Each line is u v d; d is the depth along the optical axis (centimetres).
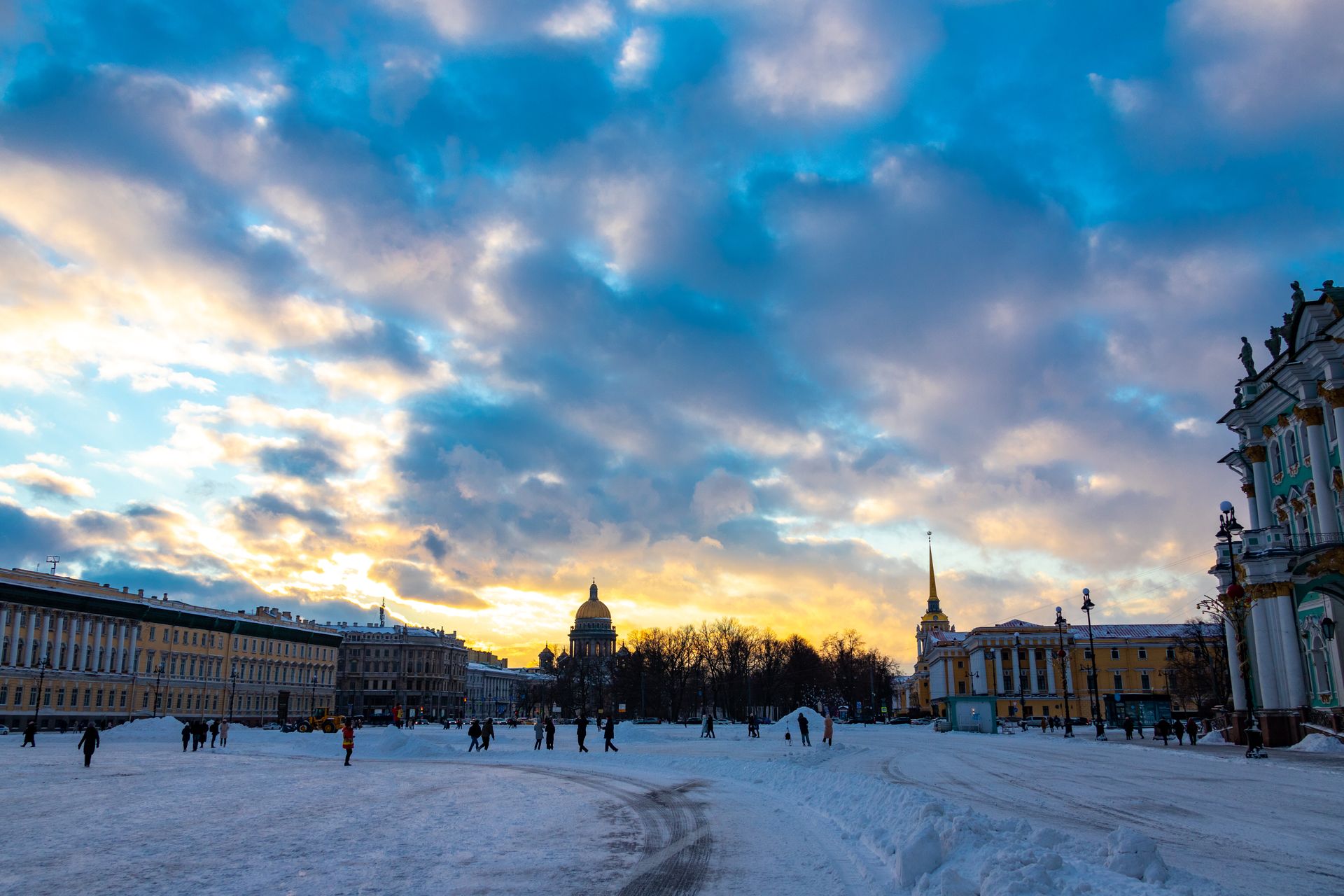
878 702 19425
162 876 1533
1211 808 2361
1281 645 5200
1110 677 14850
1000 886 1209
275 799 2867
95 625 12275
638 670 16725
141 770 4416
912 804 1920
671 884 1463
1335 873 1487
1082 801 2550
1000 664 15150
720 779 3647
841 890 1419
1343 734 4659
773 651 17412
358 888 1433
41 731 11250
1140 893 1172
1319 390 5144
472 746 6244
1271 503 5966
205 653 14250
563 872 1566
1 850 1836
